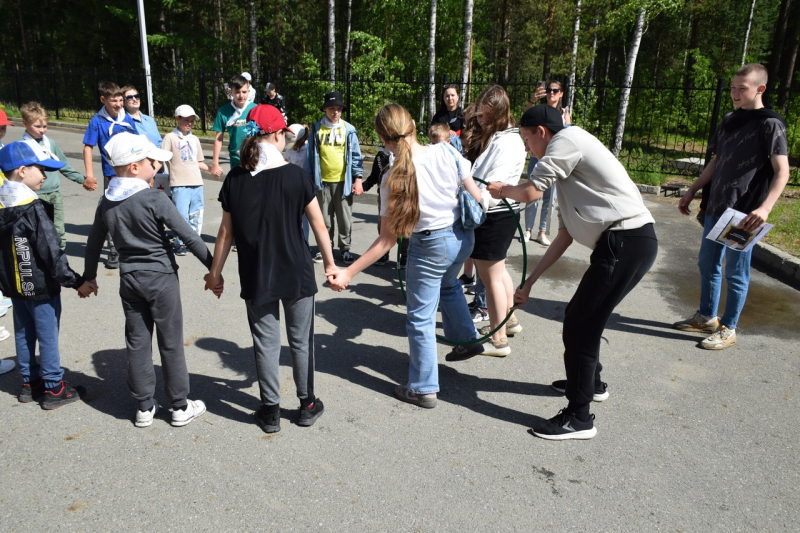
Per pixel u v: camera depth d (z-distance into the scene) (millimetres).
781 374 3889
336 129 5770
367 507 2574
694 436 3174
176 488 2682
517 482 2766
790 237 6871
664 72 28797
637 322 4746
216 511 2535
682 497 2684
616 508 2604
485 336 3809
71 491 2650
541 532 2447
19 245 3029
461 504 2605
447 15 25031
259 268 2844
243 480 2744
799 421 3332
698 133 18594
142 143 2908
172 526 2443
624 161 13047
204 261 3025
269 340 3021
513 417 3346
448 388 3664
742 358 4117
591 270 2934
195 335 4355
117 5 27312
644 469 2885
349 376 3807
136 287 2887
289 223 2885
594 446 3070
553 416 3342
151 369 3117
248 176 2846
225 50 28156
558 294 5418
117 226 2842
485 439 3119
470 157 4191
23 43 35688
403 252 5891
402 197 2996
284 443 3049
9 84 25672
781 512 2596
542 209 6965
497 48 28750
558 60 21062
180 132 5910
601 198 2848
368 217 8414
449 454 2977
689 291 5508
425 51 25516
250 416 3305
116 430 3141
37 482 2707
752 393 3641
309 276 2980
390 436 3129
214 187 10102
